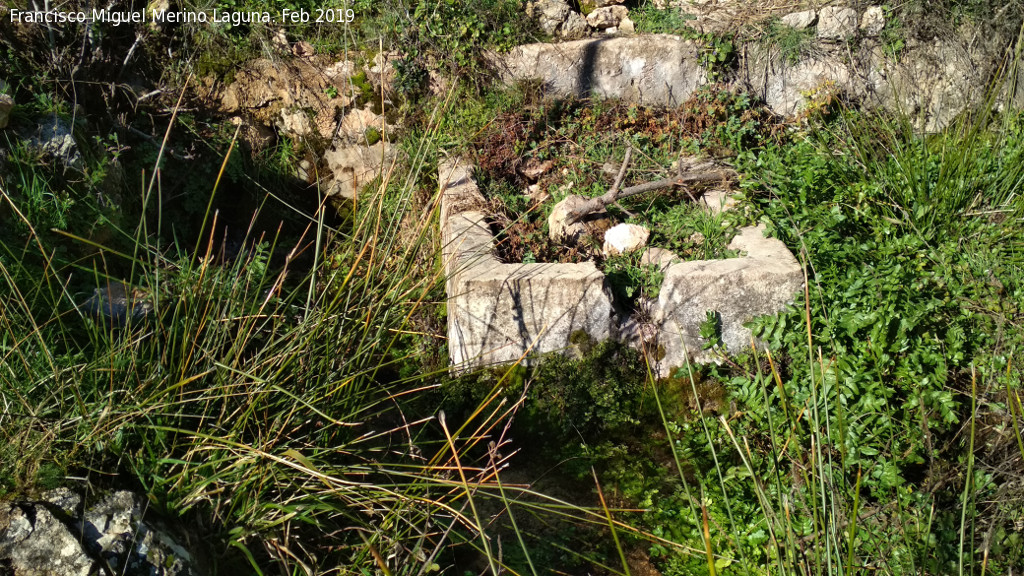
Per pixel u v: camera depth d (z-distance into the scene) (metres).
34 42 4.74
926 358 3.40
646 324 3.91
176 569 2.25
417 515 2.66
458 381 3.81
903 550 2.74
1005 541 2.76
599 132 5.50
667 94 5.83
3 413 2.38
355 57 5.55
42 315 3.12
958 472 3.08
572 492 3.44
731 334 3.81
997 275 3.87
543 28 5.90
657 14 6.04
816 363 3.46
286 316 3.31
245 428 2.64
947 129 5.23
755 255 3.93
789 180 4.36
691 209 4.68
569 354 3.88
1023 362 3.34
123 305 3.40
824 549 2.71
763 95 5.93
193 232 5.12
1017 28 5.89
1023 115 5.50
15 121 4.07
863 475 3.15
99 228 3.94
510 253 4.28
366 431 3.41
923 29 5.93
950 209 4.34
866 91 5.95
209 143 5.27
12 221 3.53
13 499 2.23
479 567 2.95
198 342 2.81
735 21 5.93
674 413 3.78
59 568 2.12
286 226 5.40
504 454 3.62
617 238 4.38
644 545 3.12
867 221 4.25
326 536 2.62
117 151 4.64
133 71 5.28
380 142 5.55
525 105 5.61
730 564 2.97
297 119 5.53
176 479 2.46
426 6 5.60
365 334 2.84
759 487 2.29
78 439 2.40
